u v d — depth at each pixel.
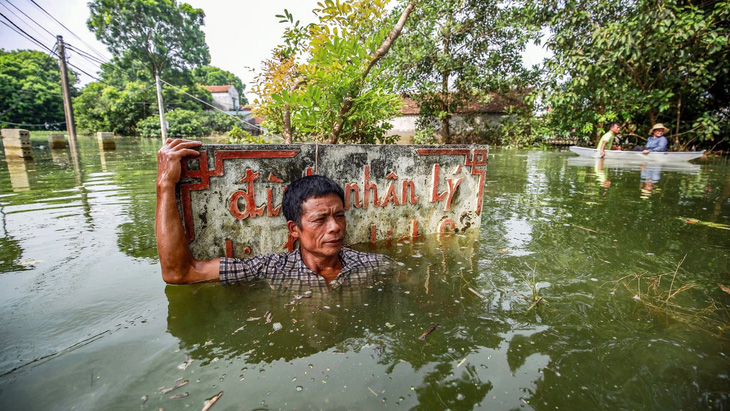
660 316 1.70
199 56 46.81
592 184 5.78
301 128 4.29
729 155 11.41
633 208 4.03
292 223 2.13
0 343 1.44
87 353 1.39
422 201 3.00
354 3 4.21
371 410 1.12
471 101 17.23
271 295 1.89
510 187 5.48
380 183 2.79
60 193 4.54
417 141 16.84
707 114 10.76
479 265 2.35
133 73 41.44
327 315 1.69
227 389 1.20
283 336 1.52
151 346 1.44
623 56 9.92
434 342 1.49
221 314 1.69
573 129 13.94
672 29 9.35
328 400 1.16
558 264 2.37
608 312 1.74
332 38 3.81
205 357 1.38
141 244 2.66
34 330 1.54
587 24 11.58
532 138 16.00
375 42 4.15
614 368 1.34
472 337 1.52
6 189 4.80
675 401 1.18
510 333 1.55
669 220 3.50
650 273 2.21
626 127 12.39
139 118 31.61
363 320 1.65
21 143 8.41
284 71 4.88
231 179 2.25
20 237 2.79
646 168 8.00
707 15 9.75
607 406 1.16
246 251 2.36
